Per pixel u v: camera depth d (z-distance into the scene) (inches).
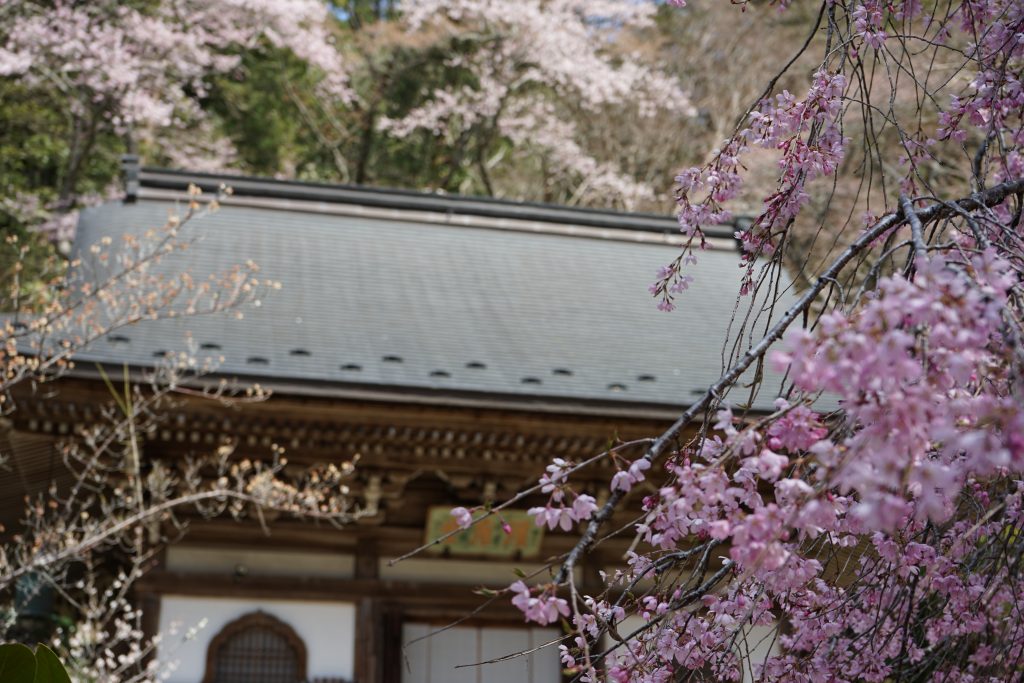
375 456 323.3
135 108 738.2
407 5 904.9
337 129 960.9
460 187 949.8
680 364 371.9
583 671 101.8
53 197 743.7
